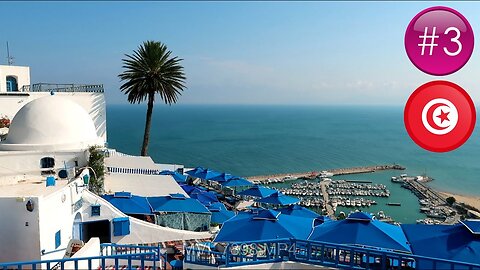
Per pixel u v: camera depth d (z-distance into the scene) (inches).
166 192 1170.0
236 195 1759.4
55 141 930.1
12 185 792.9
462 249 518.3
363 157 4734.3
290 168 3868.1
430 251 526.6
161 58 1718.8
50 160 901.2
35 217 592.4
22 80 1555.1
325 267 491.2
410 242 561.6
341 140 6781.5
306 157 4640.8
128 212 907.4
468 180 3361.2
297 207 1121.4
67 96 1407.5
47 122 938.7
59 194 666.2
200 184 1984.5
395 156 4867.1
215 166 3949.3
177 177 1592.0
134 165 1456.7
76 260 442.6
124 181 1216.8
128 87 1722.4
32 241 592.7
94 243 565.6
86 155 931.3
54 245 641.6
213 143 6043.3
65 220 692.7
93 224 817.5
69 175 880.3
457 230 566.3
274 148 5477.4
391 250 569.9
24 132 927.0
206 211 1006.4
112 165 1411.2
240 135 7539.4
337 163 4242.1
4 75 1503.4
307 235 676.7
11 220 594.9
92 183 929.5
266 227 677.3
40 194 676.1
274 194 1311.5
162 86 1723.7
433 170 3880.4
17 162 870.4
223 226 717.3
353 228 616.7
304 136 7504.9
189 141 6318.9
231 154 4815.5
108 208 815.1
